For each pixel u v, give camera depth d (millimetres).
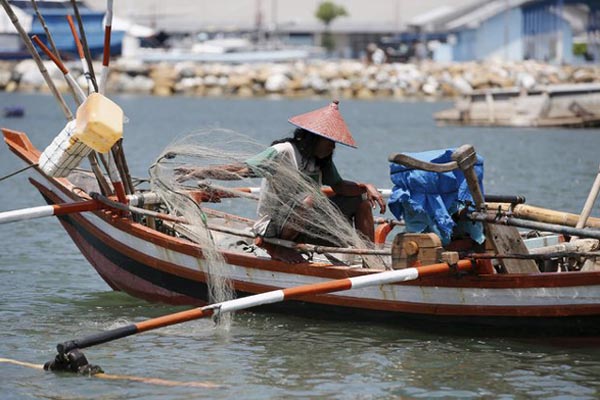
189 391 30703
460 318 35312
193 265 39281
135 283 41938
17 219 38281
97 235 42594
